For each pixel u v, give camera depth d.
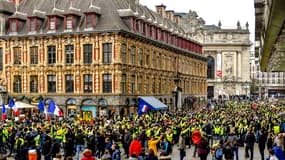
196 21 153.50
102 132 30.75
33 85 60.47
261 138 29.19
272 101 119.19
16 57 61.34
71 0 62.66
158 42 68.38
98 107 56.97
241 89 153.50
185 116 49.25
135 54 61.00
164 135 27.86
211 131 36.91
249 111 66.31
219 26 156.38
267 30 22.89
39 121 41.03
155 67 68.50
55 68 59.06
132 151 23.70
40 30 60.03
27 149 23.95
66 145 27.89
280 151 19.77
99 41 56.69
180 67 81.88
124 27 58.31
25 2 65.81
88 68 57.38
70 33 57.72
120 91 56.12
